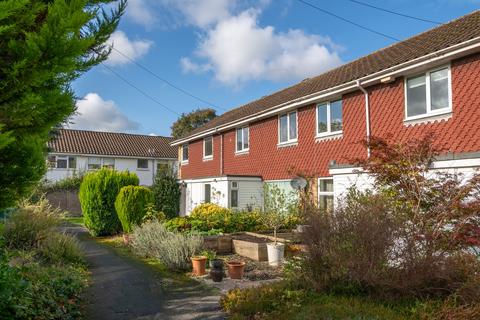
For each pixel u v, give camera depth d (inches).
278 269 392.8
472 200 263.0
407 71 487.8
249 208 713.6
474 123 423.5
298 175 628.4
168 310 264.5
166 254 397.1
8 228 375.2
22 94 140.8
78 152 1411.2
